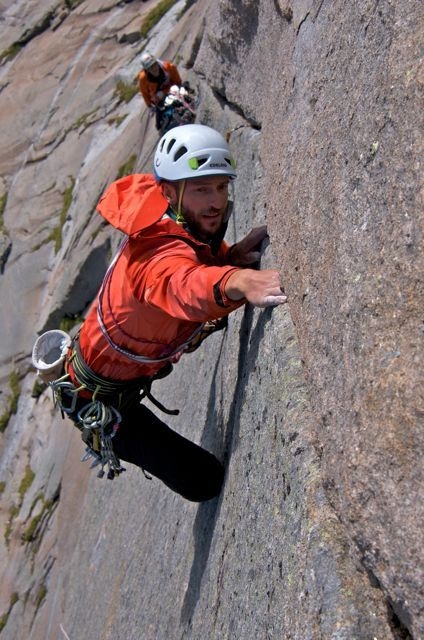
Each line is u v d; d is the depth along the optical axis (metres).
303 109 2.81
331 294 2.08
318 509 1.98
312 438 2.16
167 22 12.96
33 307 11.80
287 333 2.56
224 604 2.70
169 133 2.88
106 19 14.62
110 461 3.46
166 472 3.34
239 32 4.78
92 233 10.20
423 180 1.67
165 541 4.09
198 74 7.04
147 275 2.74
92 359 3.22
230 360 3.40
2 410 11.46
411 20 1.85
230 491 2.99
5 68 16.09
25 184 13.27
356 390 1.82
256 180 3.93
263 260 3.11
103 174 10.87
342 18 2.41
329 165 2.27
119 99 12.70
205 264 2.91
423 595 1.50
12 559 9.12
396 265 1.74
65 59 14.70
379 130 1.92
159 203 2.81
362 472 1.71
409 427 1.59
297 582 1.96
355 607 1.75
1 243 12.80
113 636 4.54
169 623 3.51
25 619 8.17
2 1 17.38
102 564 5.55
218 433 3.45
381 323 1.76
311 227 2.36
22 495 9.91
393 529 1.59
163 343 3.02
